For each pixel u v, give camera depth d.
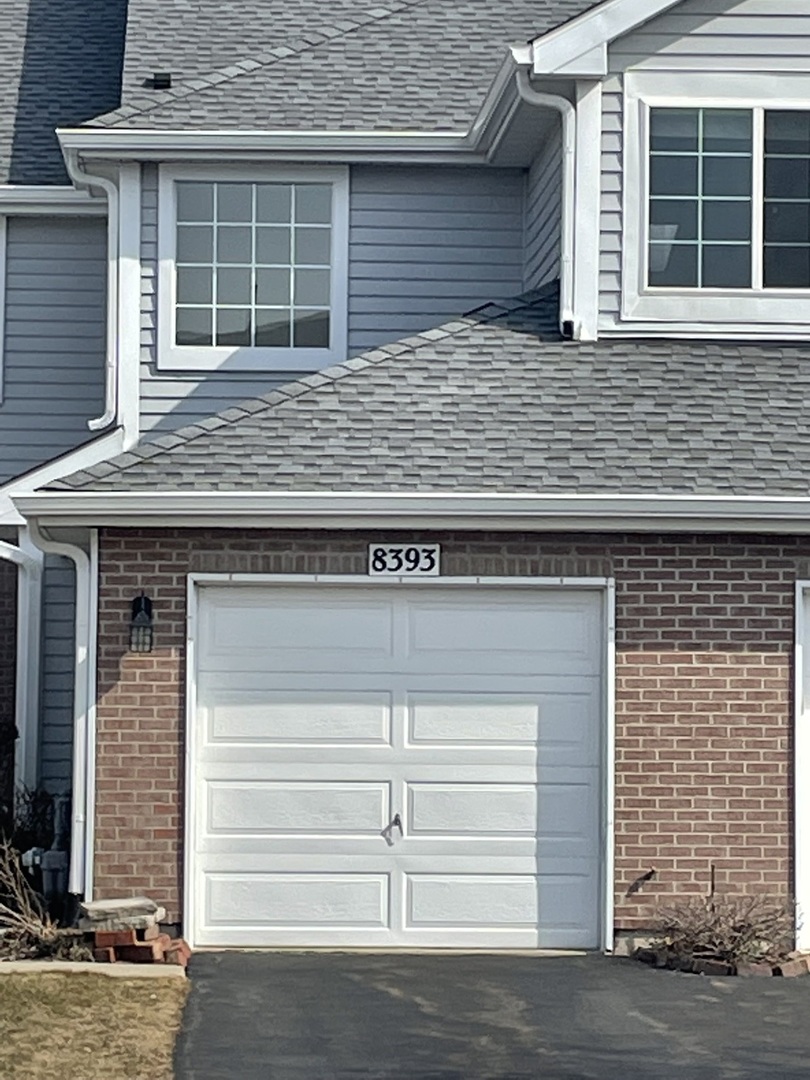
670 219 15.80
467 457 13.80
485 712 13.83
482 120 16.94
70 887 13.66
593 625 13.82
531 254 17.72
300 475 13.57
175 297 17.69
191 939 13.62
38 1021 11.06
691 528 13.46
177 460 13.77
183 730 13.62
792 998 12.11
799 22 15.88
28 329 19.44
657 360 15.35
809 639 13.73
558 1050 10.69
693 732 13.66
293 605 13.83
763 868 13.64
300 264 17.88
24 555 17.72
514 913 13.74
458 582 13.67
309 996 12.01
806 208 15.84
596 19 15.58
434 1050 10.65
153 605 13.63
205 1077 10.02
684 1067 10.34
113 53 21.45
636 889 13.61
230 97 17.95
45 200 18.97
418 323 17.94
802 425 14.41
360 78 18.52
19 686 17.88
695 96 15.83
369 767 13.82
